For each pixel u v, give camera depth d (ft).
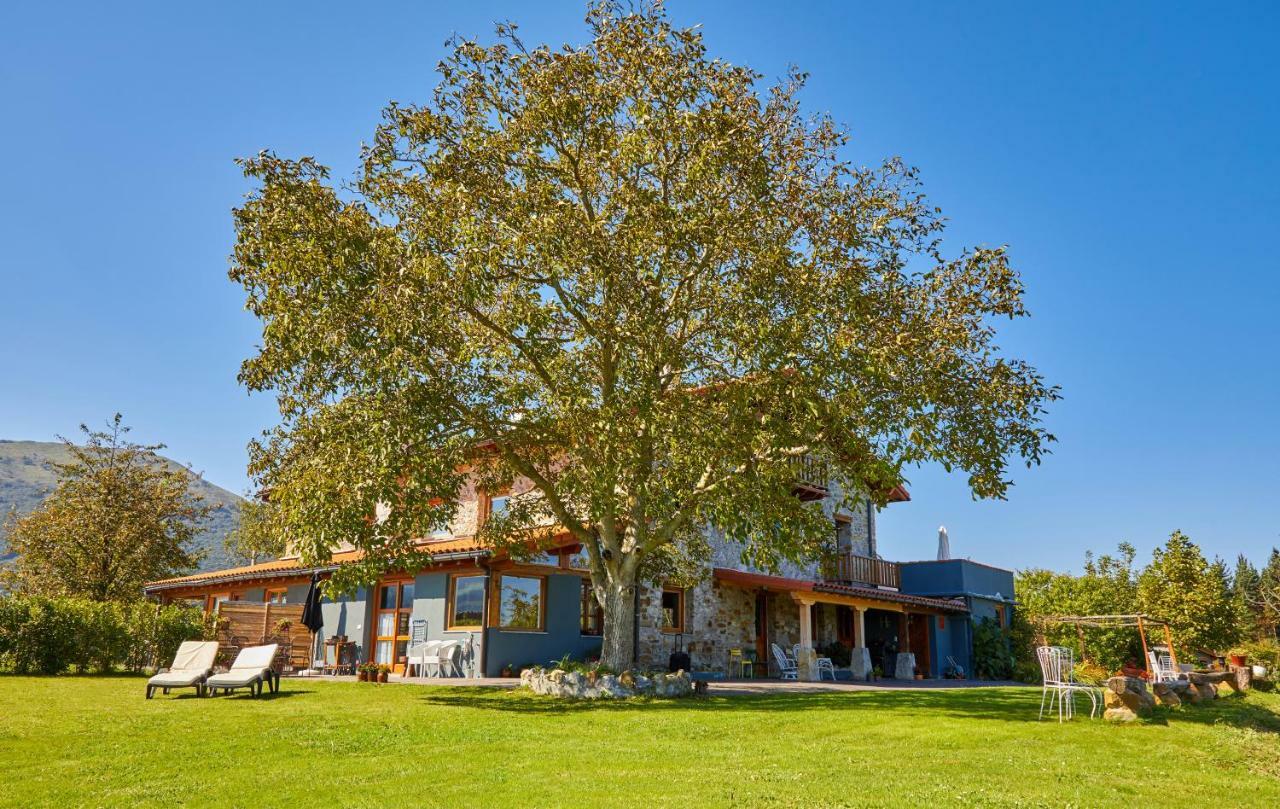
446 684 53.62
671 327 48.52
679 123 42.50
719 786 24.03
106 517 102.12
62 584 99.09
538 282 44.47
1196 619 82.74
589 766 26.89
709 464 43.73
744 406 40.98
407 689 49.88
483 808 21.29
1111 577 110.22
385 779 24.53
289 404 44.83
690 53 44.04
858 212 45.01
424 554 47.88
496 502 73.72
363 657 68.85
